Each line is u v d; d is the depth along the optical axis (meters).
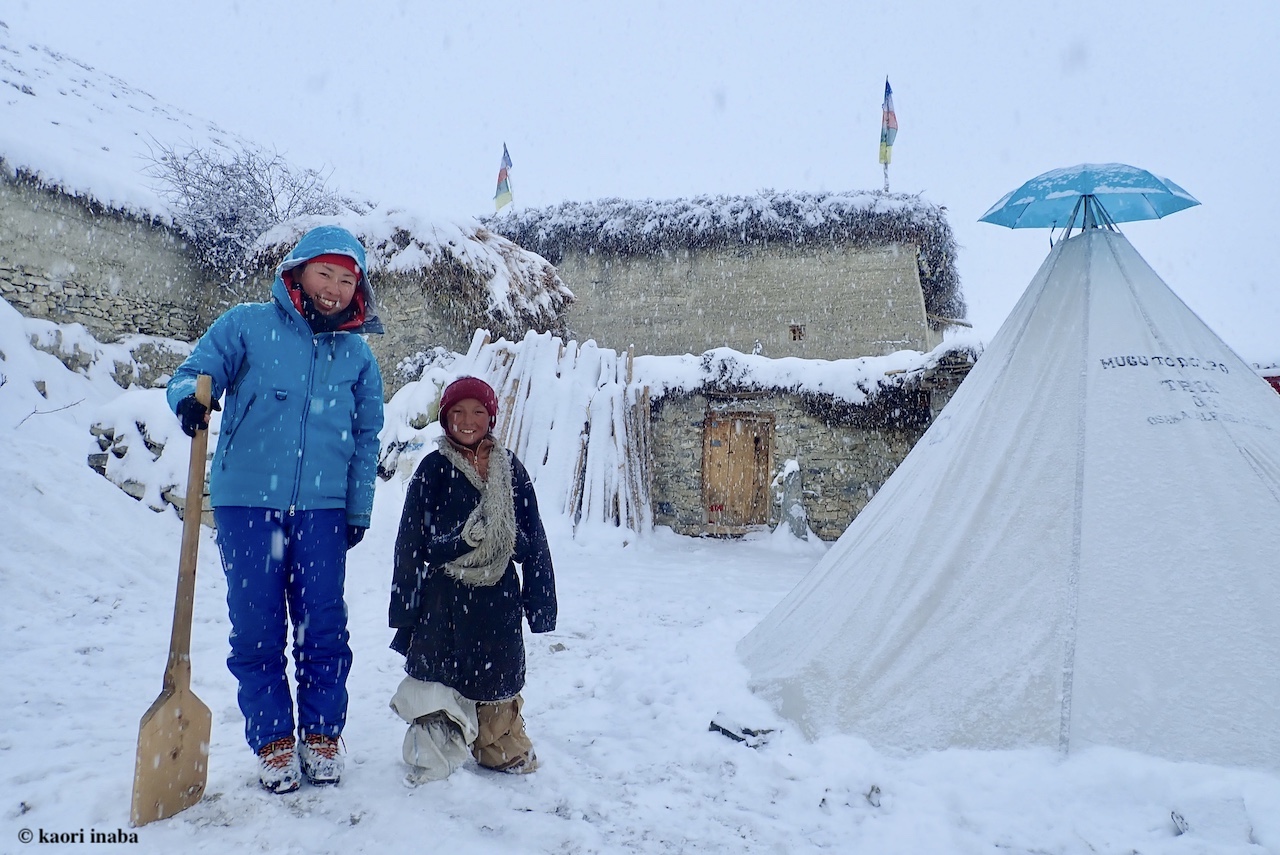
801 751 3.22
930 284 21.14
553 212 20.80
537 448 12.50
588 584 7.80
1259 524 3.19
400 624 2.84
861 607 3.76
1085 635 3.16
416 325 13.45
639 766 3.17
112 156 15.51
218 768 2.84
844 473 12.84
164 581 5.98
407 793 2.70
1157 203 4.62
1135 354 3.84
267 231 14.42
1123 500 3.43
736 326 19.38
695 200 20.06
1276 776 2.67
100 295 13.03
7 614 4.77
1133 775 2.73
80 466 6.88
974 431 4.03
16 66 17.38
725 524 13.48
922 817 2.65
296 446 2.82
